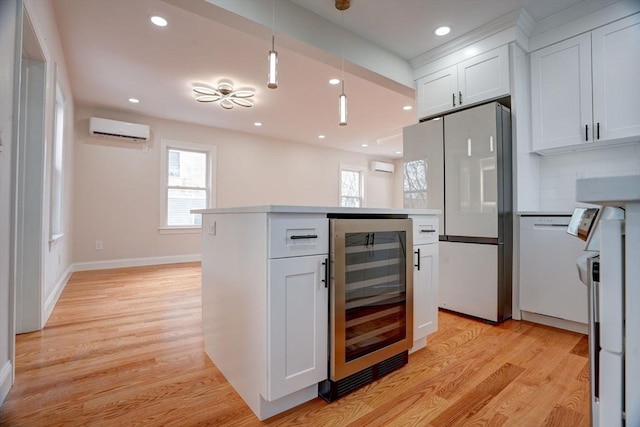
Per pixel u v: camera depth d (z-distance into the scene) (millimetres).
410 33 2781
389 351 1690
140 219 5152
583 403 1450
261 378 1329
